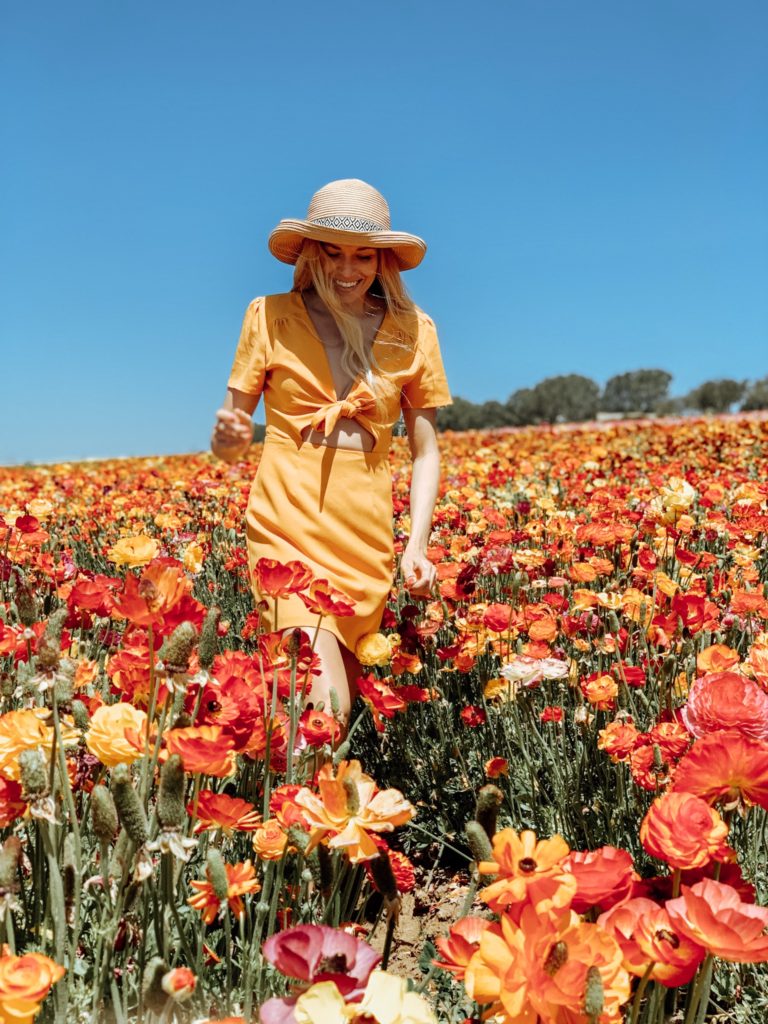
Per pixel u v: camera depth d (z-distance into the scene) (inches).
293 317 116.8
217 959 75.1
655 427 586.2
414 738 140.0
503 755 127.0
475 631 128.1
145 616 68.0
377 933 105.0
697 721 67.1
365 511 114.7
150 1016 56.0
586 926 45.4
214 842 76.4
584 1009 42.3
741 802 59.5
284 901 74.7
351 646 115.3
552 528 176.1
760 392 2037.4
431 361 123.3
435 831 125.3
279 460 115.8
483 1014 46.9
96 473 516.1
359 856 57.7
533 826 115.8
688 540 176.6
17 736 65.3
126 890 62.3
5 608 132.3
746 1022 80.0
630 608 124.0
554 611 135.9
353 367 114.9
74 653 96.0
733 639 126.1
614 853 50.0
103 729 67.0
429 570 121.0
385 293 120.4
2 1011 43.4
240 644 167.2
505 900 47.4
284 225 114.1
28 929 74.4
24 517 151.2
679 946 46.8
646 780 85.7
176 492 297.1
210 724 71.3
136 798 58.5
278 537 114.2
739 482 250.5
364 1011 44.6
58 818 67.0
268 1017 46.1
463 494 226.8
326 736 80.7
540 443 515.8
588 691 105.9
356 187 116.5
